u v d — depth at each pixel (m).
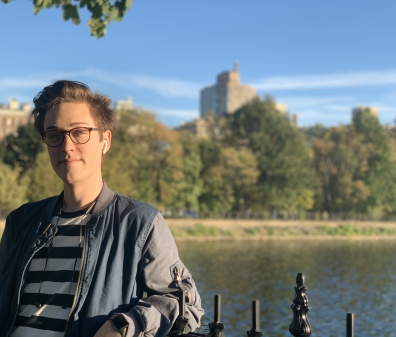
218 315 2.29
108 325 2.04
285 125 76.94
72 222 2.34
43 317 2.20
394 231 73.62
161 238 2.27
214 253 46.41
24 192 46.47
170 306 2.13
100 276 2.17
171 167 63.38
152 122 61.28
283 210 76.44
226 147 72.62
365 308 25.33
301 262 42.25
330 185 81.62
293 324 2.13
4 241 2.61
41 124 2.39
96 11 5.91
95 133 2.37
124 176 48.50
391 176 83.12
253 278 33.19
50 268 2.28
